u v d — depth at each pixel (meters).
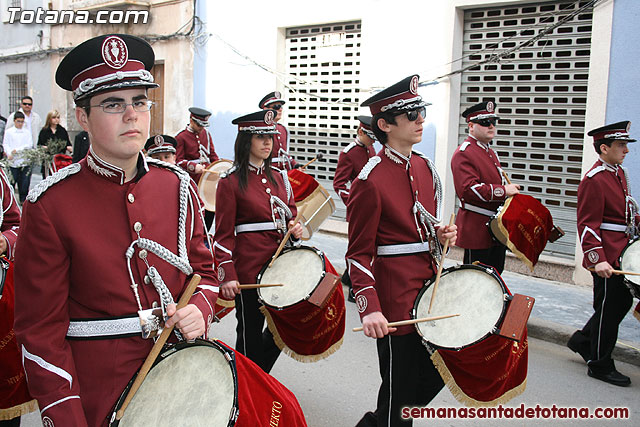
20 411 3.07
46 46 16.11
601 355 4.73
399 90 3.34
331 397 4.44
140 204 2.18
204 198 7.98
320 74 9.91
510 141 7.78
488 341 2.97
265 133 4.19
